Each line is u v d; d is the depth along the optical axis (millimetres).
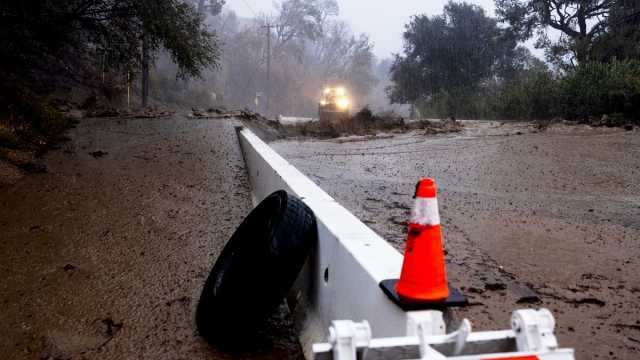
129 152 10461
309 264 4008
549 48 29422
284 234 3568
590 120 16062
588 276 5129
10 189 7562
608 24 27891
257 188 7492
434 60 43312
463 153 12430
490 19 43188
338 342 1912
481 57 42406
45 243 5727
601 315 4285
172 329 3957
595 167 10492
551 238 6320
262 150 7918
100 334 3891
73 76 23250
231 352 3631
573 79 18047
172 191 7977
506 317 4156
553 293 4695
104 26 15188
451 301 2367
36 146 9938
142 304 4367
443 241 6102
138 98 33969
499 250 5848
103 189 7879
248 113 18812
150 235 6070
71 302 4387
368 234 3408
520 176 9969
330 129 19016
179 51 15070
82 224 6371
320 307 3648
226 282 3572
